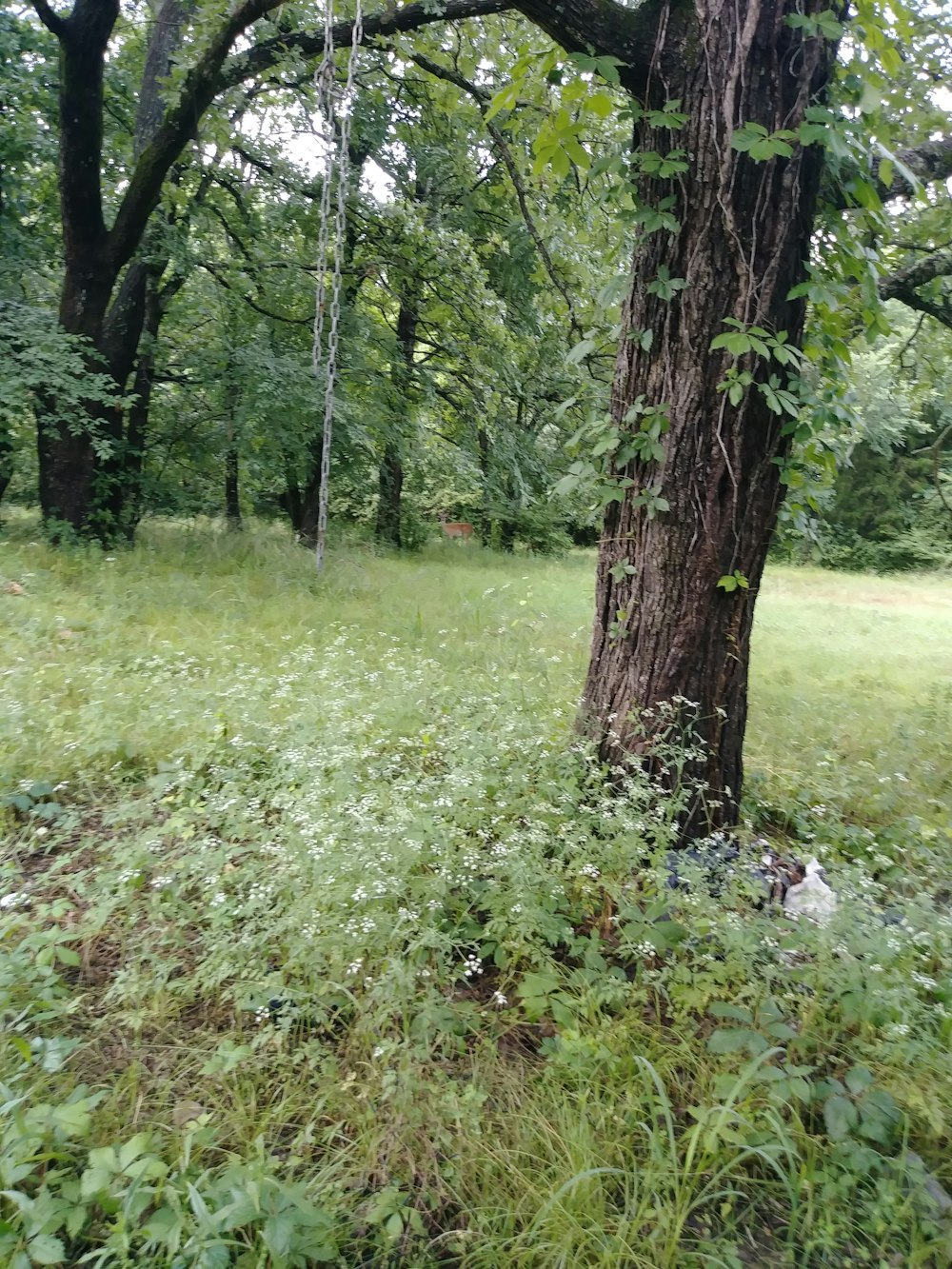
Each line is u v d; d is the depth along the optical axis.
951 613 15.18
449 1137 2.22
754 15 3.30
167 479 12.84
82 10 8.37
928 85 4.97
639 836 3.44
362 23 7.66
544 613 9.16
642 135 3.66
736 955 2.74
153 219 10.52
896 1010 2.60
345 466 13.81
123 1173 1.99
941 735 5.85
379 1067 2.41
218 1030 2.63
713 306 3.49
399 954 2.70
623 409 3.77
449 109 8.82
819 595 16.97
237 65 8.86
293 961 2.66
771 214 3.45
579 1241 1.99
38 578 7.61
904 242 5.77
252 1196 1.91
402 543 17.94
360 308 13.23
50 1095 2.27
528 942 2.89
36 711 4.50
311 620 7.48
